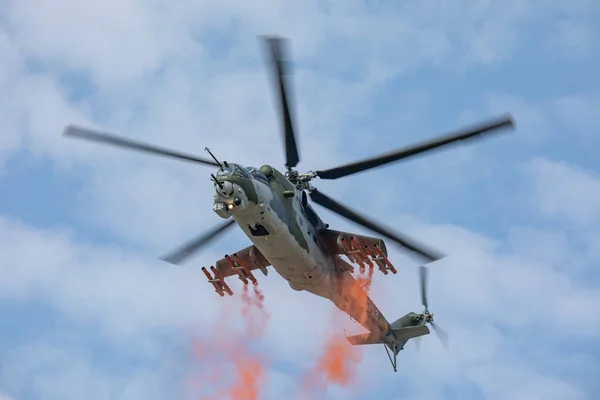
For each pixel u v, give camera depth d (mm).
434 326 116625
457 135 75688
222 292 94250
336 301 95625
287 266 86875
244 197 77688
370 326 106312
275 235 82000
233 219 85500
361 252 88125
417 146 78125
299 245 84750
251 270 94188
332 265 91250
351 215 84938
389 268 88438
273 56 70750
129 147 77000
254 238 82500
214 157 78000
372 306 103375
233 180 77375
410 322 116312
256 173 81375
